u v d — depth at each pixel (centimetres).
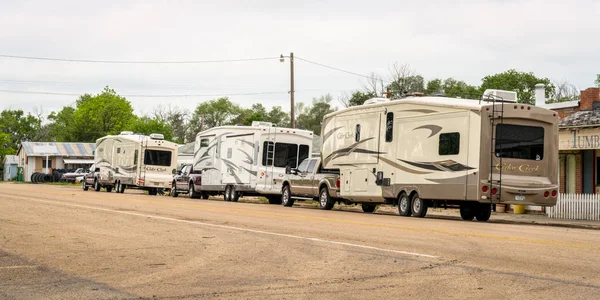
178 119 11900
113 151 4638
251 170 3369
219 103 12006
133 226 1698
